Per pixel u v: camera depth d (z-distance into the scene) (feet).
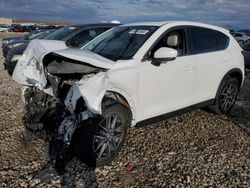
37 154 13.19
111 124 12.32
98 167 12.33
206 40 16.96
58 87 11.93
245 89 27.71
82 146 11.60
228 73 18.07
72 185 11.12
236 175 11.94
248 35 80.43
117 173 11.98
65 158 12.78
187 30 15.79
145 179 11.63
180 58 14.99
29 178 11.43
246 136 15.85
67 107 11.32
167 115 14.79
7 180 11.26
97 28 26.89
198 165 12.67
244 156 13.56
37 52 12.38
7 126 16.39
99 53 14.20
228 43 18.43
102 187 11.07
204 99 16.94
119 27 16.74
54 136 12.09
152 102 13.82
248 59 35.55
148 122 13.98
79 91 11.05
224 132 16.26
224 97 18.58
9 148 13.71
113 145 12.56
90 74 11.70
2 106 20.17
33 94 13.03
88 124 11.55
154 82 13.60
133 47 13.76
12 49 28.66
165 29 14.60
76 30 26.13
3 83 27.99
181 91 15.17
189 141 14.97
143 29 14.88
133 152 13.65
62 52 11.73
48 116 12.20
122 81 12.18
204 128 16.69
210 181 11.51
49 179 11.42
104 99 12.12
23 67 13.16
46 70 11.63
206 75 16.49
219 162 12.94
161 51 13.05
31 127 12.64
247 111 20.47
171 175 11.91
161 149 14.02
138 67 12.91
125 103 12.80
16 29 161.27
